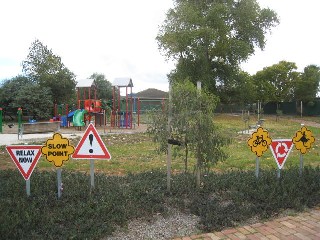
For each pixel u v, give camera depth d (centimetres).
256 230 418
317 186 561
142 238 395
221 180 581
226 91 3816
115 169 779
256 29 3641
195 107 527
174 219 445
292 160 905
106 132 1819
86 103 2292
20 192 503
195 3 3456
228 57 3534
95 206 450
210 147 520
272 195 504
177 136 541
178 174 654
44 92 3033
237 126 2280
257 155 590
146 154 1015
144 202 476
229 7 3447
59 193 481
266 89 4184
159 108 555
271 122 2911
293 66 4488
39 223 394
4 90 2994
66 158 483
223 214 449
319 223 441
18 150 485
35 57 3438
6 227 367
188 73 3241
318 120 3250
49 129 1476
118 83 2281
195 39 3159
